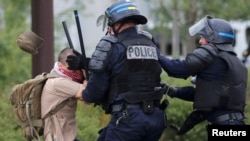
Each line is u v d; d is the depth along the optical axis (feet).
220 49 44.52
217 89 44.19
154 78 42.19
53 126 44.21
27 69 108.78
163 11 142.00
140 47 41.88
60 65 44.73
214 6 133.59
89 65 41.42
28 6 134.51
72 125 44.86
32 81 44.70
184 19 140.15
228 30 44.80
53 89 43.98
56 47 117.08
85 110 64.64
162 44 173.27
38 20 62.75
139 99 41.34
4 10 136.87
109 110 42.29
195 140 67.15
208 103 44.24
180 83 70.44
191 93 45.70
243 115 45.65
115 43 41.70
